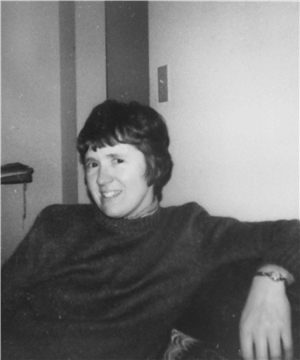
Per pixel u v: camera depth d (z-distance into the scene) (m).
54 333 0.99
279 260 0.88
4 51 2.08
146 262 1.02
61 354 0.97
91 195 1.08
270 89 1.18
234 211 1.29
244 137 1.26
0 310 1.06
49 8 2.00
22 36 2.05
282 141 1.16
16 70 2.07
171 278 1.01
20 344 1.01
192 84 1.41
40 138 2.04
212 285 0.97
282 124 1.16
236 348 0.84
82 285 1.03
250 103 1.24
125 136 1.00
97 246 1.04
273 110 1.18
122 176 1.01
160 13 1.51
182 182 1.46
